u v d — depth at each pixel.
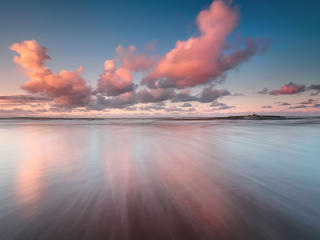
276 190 3.10
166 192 3.01
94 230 1.99
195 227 2.03
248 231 1.96
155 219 2.19
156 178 3.73
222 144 8.48
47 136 12.20
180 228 2.01
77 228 2.03
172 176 3.86
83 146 8.01
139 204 2.58
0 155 6.14
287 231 1.96
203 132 14.71
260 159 5.47
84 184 3.39
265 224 2.09
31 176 3.90
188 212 2.36
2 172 4.21
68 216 2.28
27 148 7.55
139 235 1.90
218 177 3.79
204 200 2.70
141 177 3.79
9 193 3.00
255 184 3.39
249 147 7.63
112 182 3.51
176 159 5.47
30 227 2.06
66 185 3.35
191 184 3.38
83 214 2.32
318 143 8.71
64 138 11.04
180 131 15.81
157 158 5.61
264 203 2.62
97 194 2.93
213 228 2.01
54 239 1.86
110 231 1.97
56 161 5.25
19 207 2.52
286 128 18.45
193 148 7.41
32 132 15.41
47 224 2.12
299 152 6.59
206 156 5.91
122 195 2.90
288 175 3.94
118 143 8.83
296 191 3.06
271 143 8.75
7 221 2.18
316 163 4.99
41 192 3.04
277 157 5.76
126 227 2.03
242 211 2.38
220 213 2.33
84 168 4.50
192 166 4.68
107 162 5.11
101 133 14.27
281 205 2.55
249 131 15.30
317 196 2.86
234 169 4.41
